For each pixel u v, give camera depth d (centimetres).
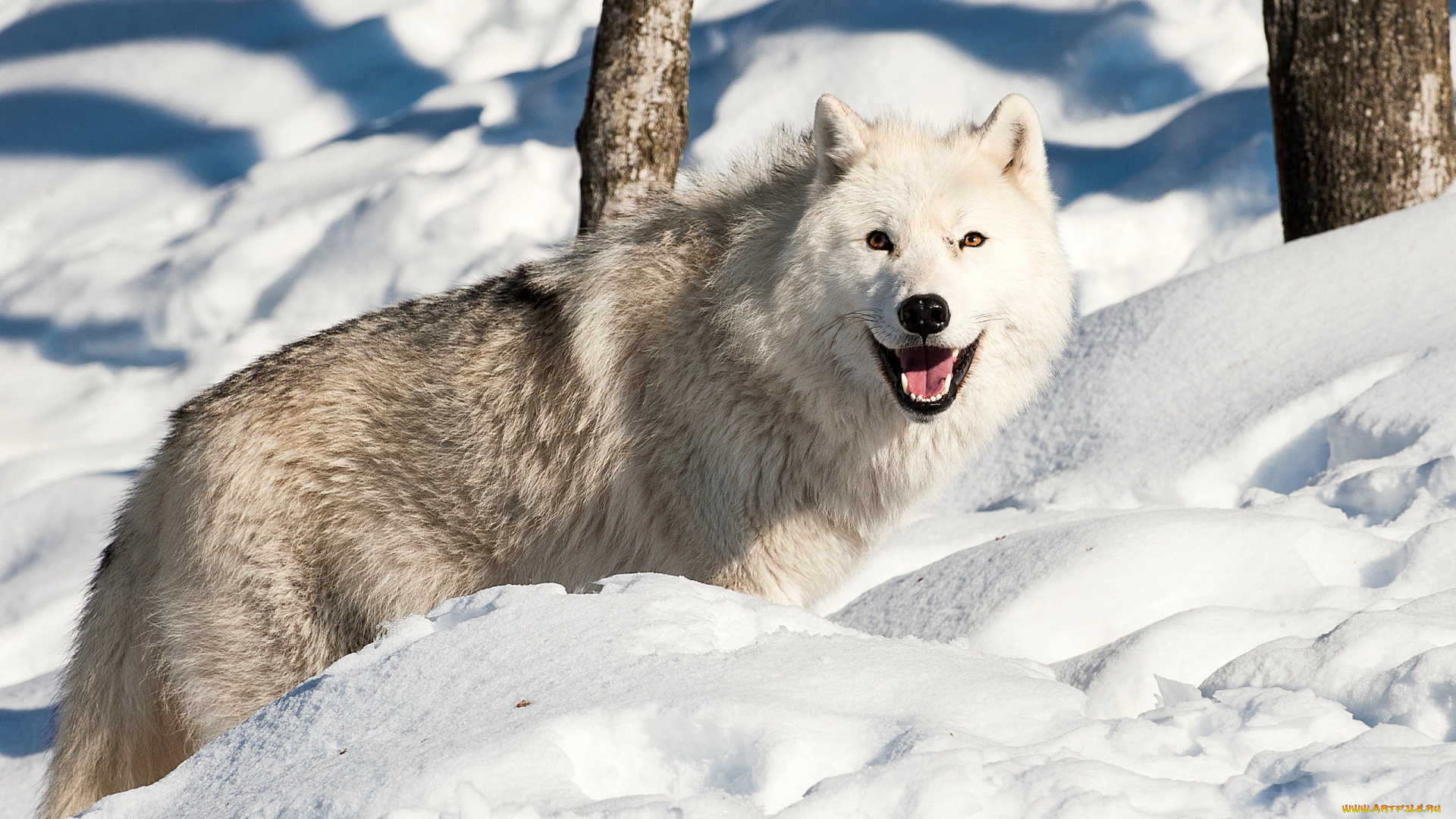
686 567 1409
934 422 1357
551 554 1439
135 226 5397
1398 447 1684
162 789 813
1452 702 762
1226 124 4294
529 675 812
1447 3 2444
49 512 3195
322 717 827
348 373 1470
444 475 1434
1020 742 722
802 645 857
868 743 703
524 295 1505
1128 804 625
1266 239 3759
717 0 6028
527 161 5088
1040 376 1416
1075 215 4112
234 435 1459
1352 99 2400
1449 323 1895
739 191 1463
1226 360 2105
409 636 927
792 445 1356
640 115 2258
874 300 1255
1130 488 1902
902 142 1378
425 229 4872
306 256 4906
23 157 5972
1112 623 1341
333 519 1434
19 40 6712
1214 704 793
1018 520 1855
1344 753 675
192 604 1471
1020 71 4931
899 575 1769
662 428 1390
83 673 1559
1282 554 1381
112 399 4231
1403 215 2264
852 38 5112
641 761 721
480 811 613
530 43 6531
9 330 4809
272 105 6225
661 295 1408
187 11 6812
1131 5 5069
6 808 1788
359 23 6606
